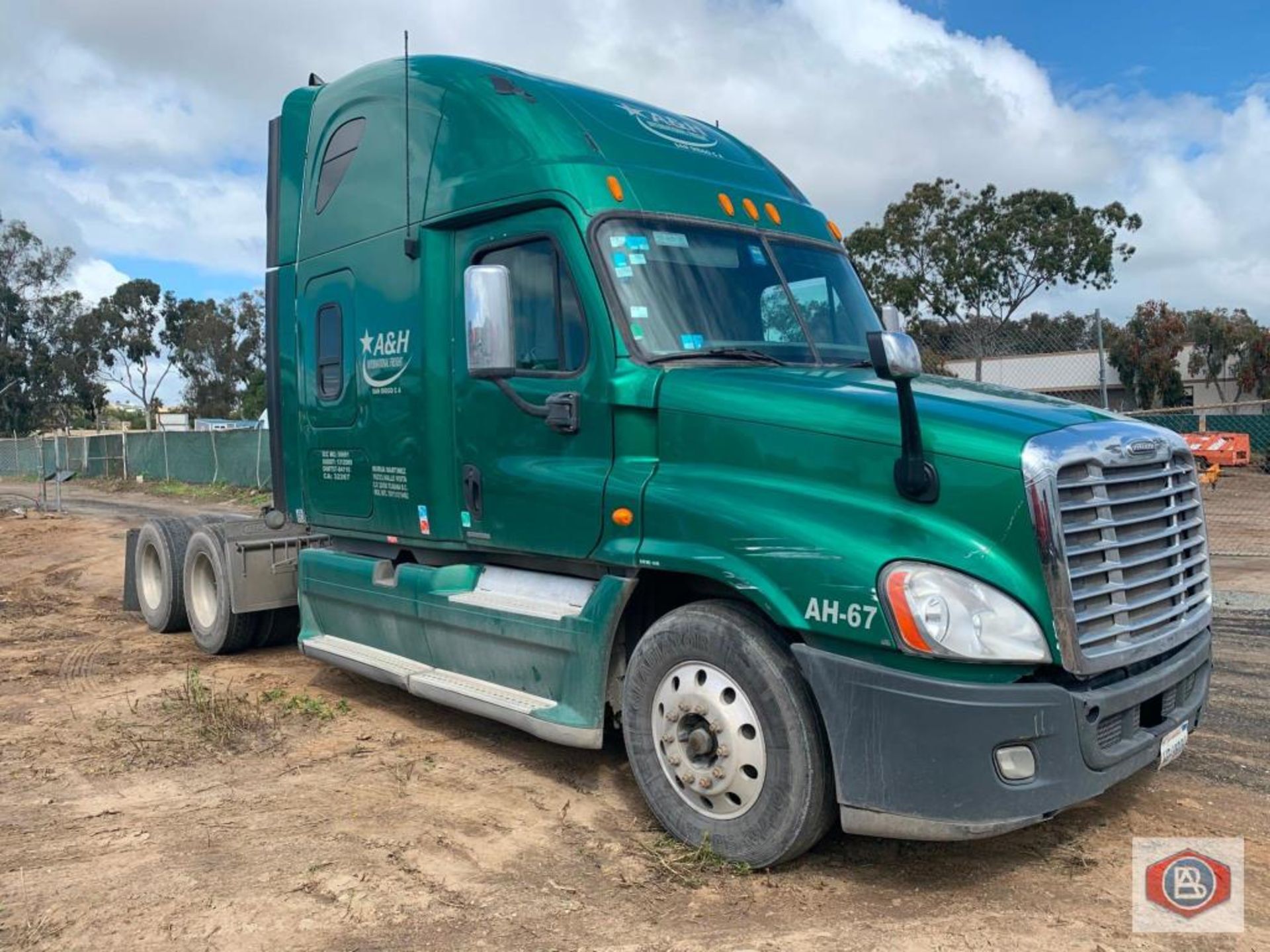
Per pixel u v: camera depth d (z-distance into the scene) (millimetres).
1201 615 4414
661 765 4406
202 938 3697
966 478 3729
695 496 4305
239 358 78250
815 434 4090
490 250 5316
